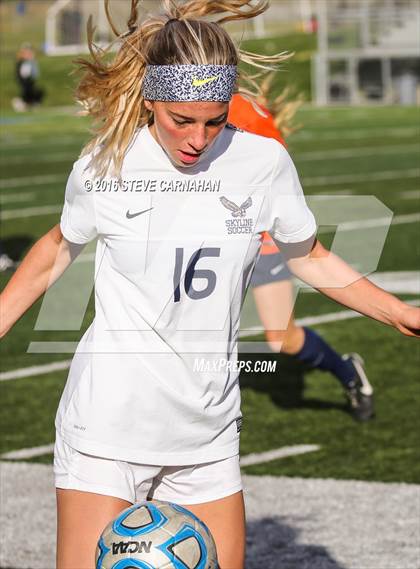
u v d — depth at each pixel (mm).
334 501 14008
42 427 17359
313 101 89875
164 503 7012
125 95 7871
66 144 62344
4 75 100125
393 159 51375
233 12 8539
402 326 8539
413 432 16812
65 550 8164
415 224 33750
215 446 8406
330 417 17719
